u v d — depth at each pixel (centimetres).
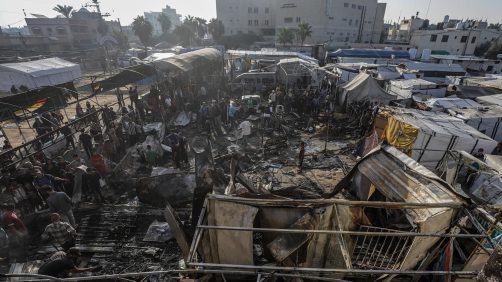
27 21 5809
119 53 5072
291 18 6950
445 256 515
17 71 2586
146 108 1844
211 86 2477
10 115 1420
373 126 1442
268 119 1802
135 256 784
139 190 994
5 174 906
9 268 726
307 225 519
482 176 1023
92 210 966
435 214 512
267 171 1294
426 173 613
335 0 6481
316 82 2580
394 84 2378
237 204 514
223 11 7850
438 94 2227
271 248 507
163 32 8100
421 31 5769
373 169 733
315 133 1769
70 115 2102
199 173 1045
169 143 1423
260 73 2628
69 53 4628
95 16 7188
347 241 546
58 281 444
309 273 525
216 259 533
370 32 7512
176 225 546
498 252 231
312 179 1235
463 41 5578
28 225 878
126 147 1449
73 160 1266
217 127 1709
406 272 427
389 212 701
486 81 2455
